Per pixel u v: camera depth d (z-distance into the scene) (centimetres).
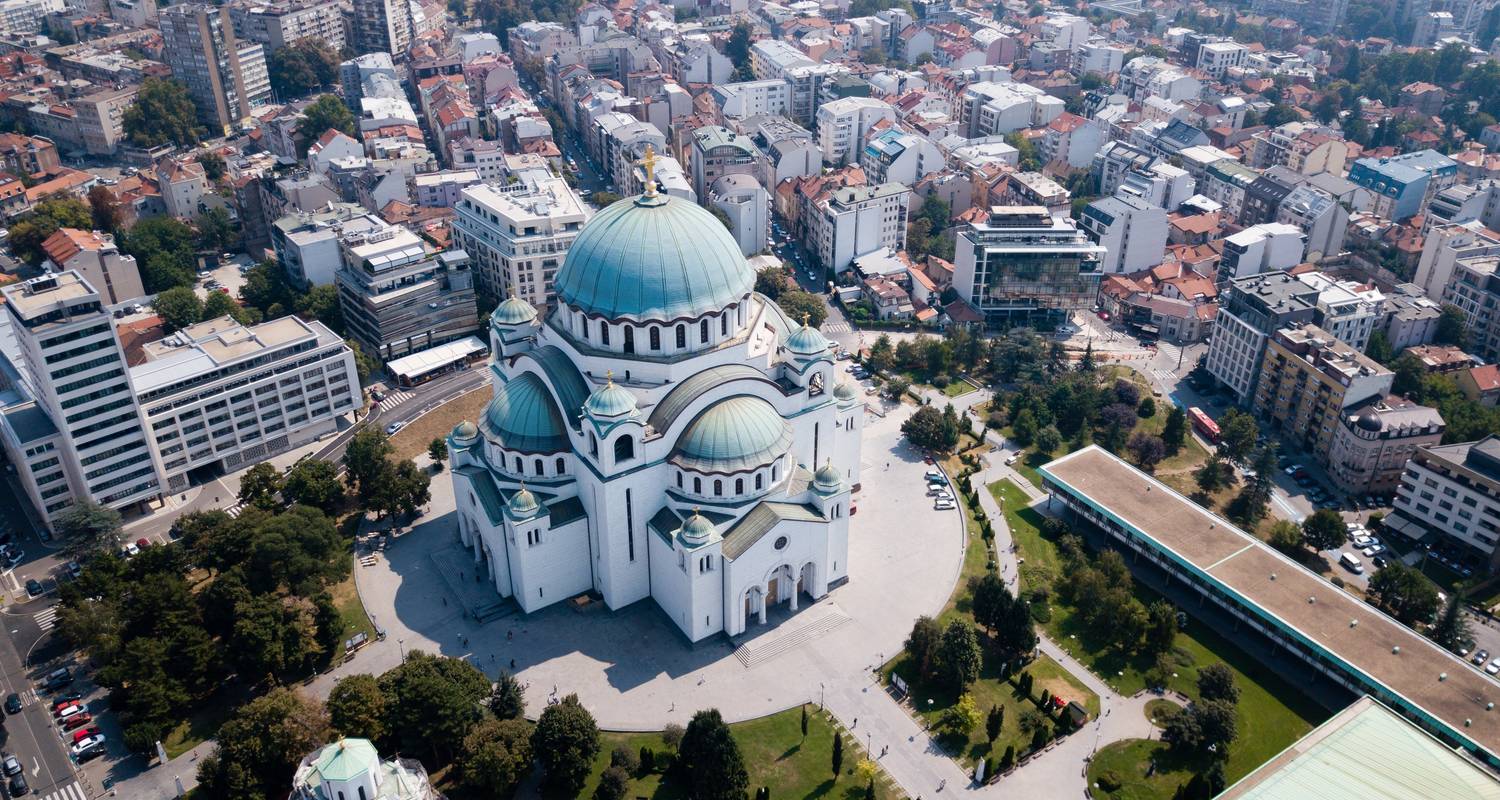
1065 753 18075
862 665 19838
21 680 19600
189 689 18600
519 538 19988
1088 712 18838
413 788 15250
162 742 18100
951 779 17550
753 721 18575
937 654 19100
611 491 19750
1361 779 15888
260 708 16925
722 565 19750
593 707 18825
